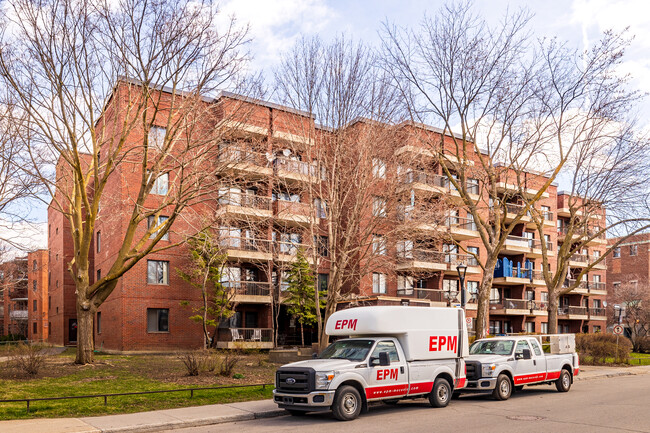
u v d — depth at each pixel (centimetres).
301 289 3319
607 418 1292
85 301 2106
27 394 1475
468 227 4497
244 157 2138
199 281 3306
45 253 5872
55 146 1936
